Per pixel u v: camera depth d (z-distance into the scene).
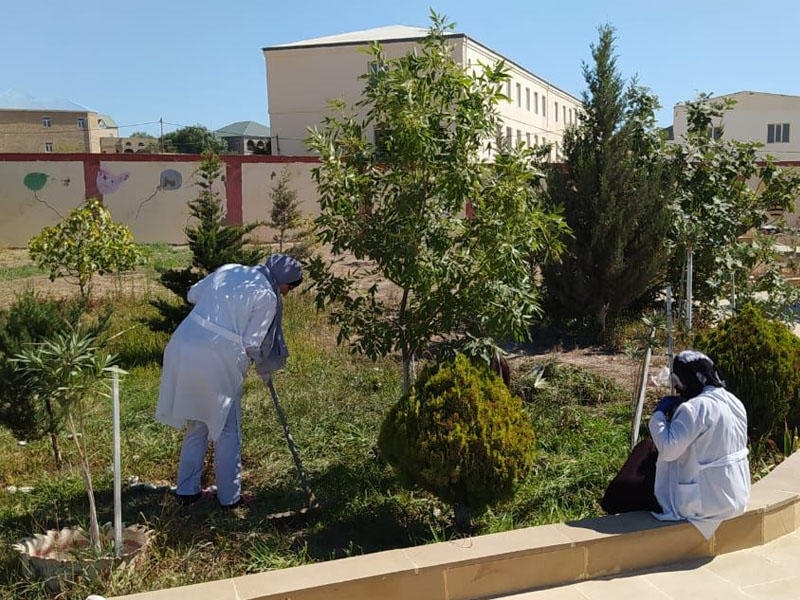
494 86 5.56
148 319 9.80
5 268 17.56
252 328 5.18
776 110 44.19
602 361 9.32
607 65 10.45
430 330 5.79
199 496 5.35
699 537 4.43
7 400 5.39
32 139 66.12
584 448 6.17
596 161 10.26
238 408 5.25
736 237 10.72
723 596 4.03
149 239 24.14
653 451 4.76
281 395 7.57
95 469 5.95
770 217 11.44
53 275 11.11
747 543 4.59
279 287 5.47
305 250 14.88
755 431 6.20
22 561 4.09
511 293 5.48
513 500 5.07
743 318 6.40
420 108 5.23
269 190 24.53
